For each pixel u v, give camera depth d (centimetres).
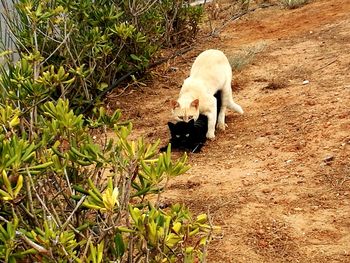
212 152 351
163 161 217
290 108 372
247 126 368
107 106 403
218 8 564
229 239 286
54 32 394
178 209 237
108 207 198
